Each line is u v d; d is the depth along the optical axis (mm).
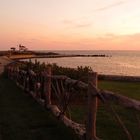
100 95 4578
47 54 163000
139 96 11594
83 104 8820
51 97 8664
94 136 4988
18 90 13375
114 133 6094
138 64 92812
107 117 7414
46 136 5836
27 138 5754
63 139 5633
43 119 7207
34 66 14492
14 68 18516
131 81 18031
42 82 9391
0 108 8797
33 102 9719
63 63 82188
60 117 6961
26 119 7285
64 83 6988
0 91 12930
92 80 4898
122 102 3877
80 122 6906
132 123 6785
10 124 6855
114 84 16203
